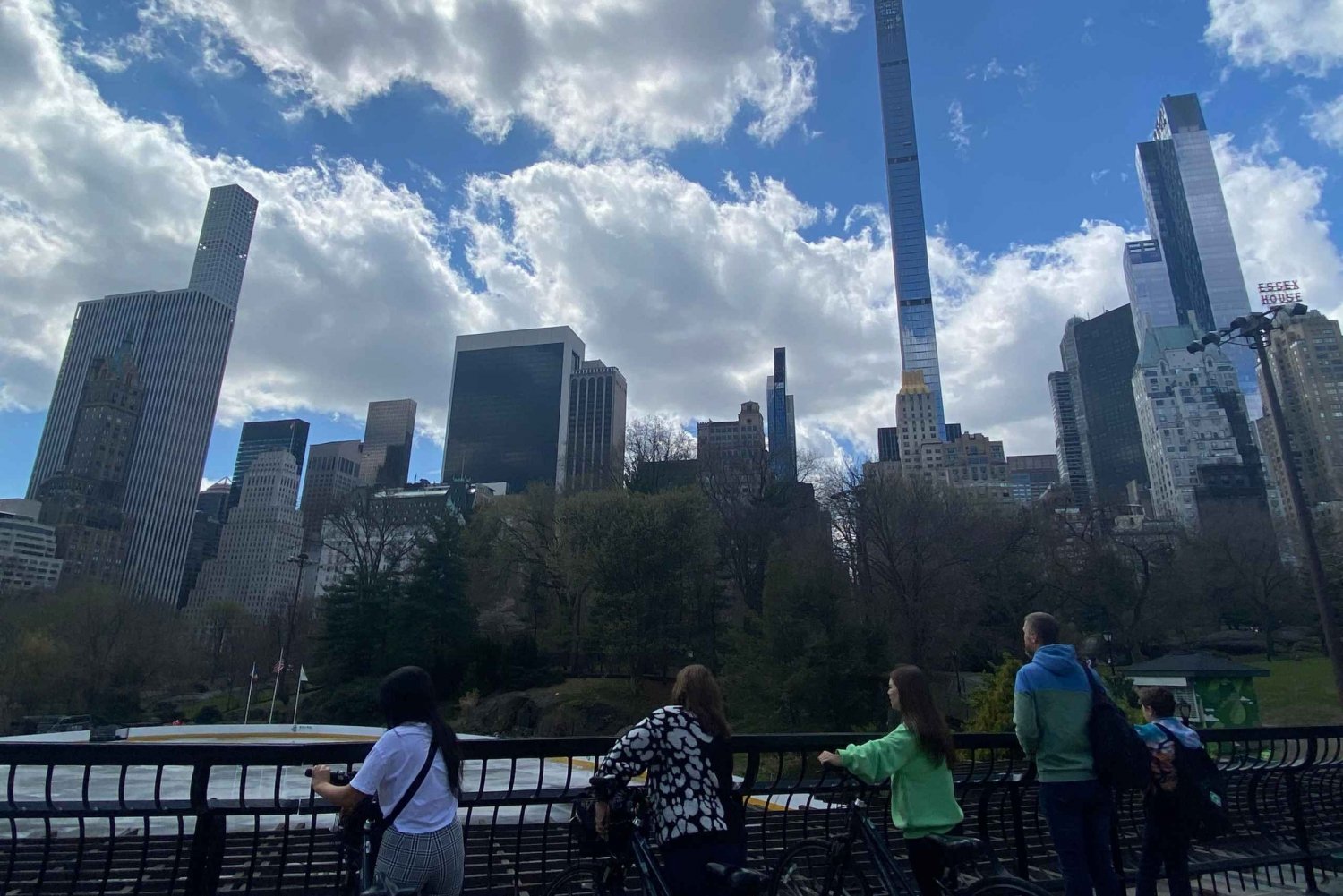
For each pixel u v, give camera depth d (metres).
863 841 4.60
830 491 51.72
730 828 3.79
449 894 3.77
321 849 7.22
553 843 7.24
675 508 53.34
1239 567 64.44
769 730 36.91
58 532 155.50
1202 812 5.07
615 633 50.09
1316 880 7.17
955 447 189.00
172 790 12.86
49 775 4.23
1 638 66.31
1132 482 163.50
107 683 70.19
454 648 58.97
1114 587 62.72
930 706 4.51
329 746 4.68
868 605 43.16
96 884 6.17
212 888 4.35
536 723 48.16
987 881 4.02
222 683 91.50
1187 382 145.00
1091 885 4.65
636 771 3.84
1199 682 20.22
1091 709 4.82
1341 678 19.28
